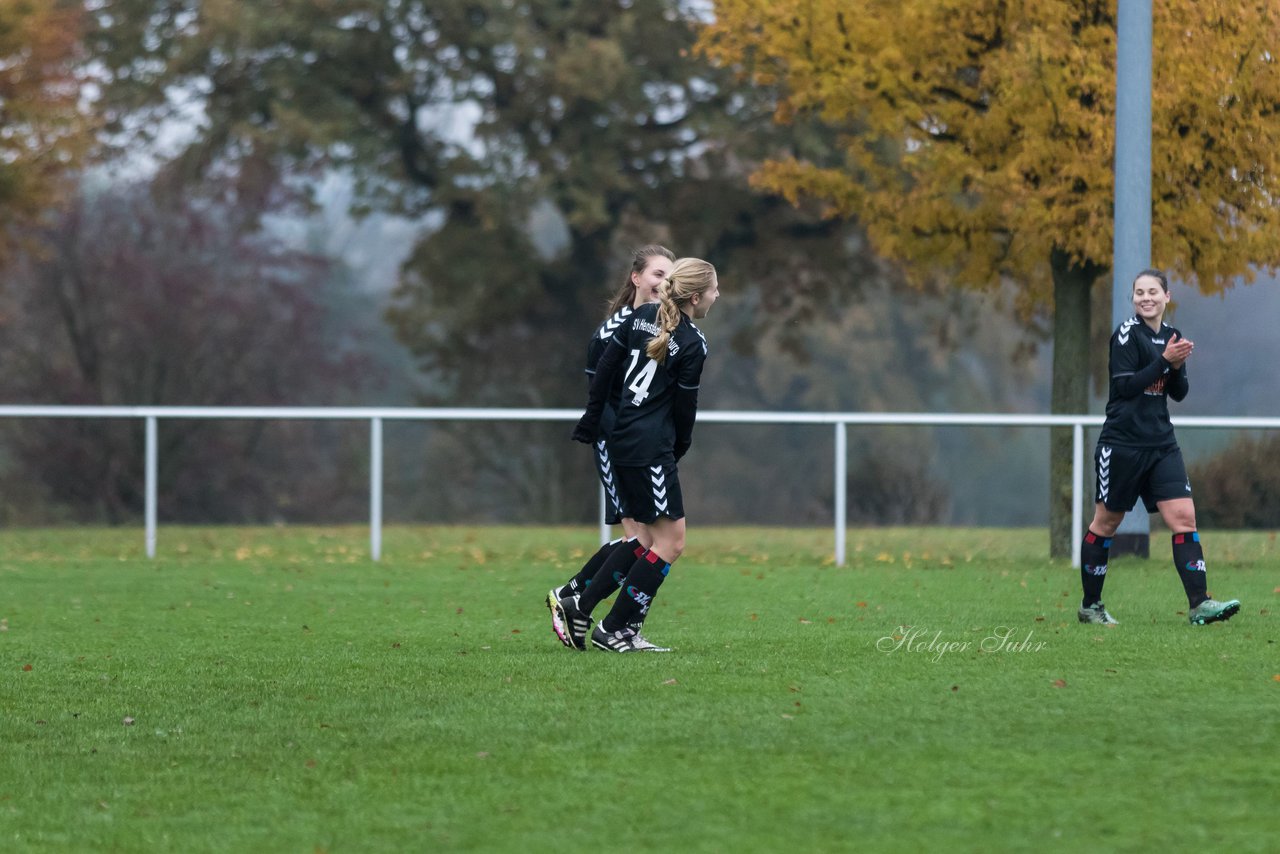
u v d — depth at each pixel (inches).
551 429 4510.3
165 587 1563.7
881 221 2237.9
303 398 5447.8
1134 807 572.7
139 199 5329.7
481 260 4069.9
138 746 717.9
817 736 706.8
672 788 613.3
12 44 2893.7
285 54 3757.4
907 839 534.9
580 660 969.5
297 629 1176.8
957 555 1974.7
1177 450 1146.0
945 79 2124.8
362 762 673.0
